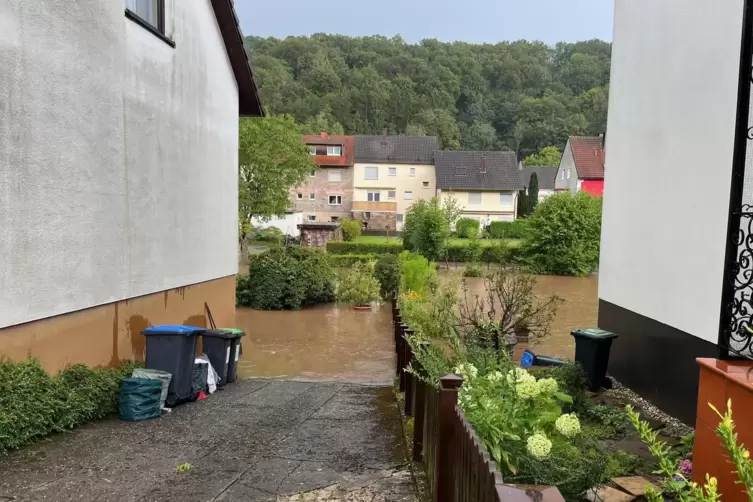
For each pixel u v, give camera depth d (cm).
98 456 432
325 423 545
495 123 8825
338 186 4988
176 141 786
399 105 8062
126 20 645
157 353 606
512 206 4794
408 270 1678
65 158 538
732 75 475
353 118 7669
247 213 2864
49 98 514
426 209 2888
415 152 5116
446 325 529
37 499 349
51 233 520
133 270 671
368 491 367
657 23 621
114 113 623
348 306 1648
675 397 562
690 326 534
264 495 361
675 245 568
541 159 7544
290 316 1483
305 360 1020
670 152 584
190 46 828
